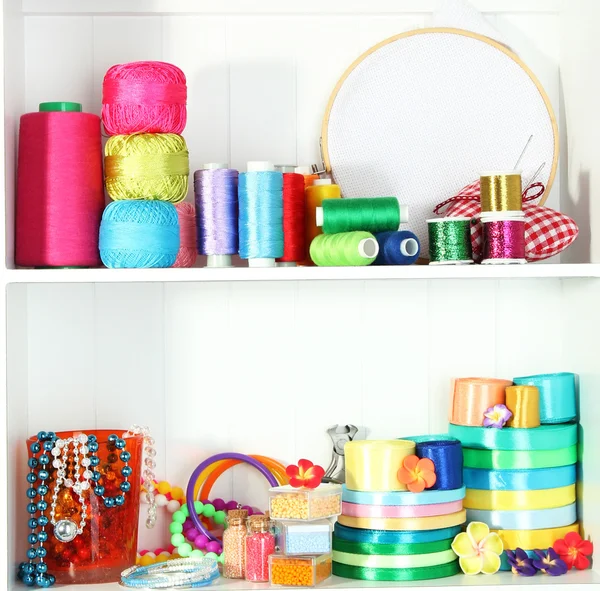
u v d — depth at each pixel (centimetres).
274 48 144
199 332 143
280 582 120
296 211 129
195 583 120
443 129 141
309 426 144
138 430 130
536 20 146
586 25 134
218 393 143
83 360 141
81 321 141
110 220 121
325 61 144
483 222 126
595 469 130
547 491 131
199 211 128
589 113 134
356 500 125
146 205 121
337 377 144
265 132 144
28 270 119
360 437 144
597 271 123
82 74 142
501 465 130
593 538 130
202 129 143
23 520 131
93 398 141
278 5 142
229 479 143
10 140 126
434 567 124
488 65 141
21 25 138
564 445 132
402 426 145
